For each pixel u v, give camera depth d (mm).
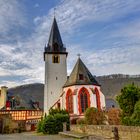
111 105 48438
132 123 16594
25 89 85312
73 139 19094
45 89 46531
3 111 46094
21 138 22094
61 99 40688
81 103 37312
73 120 32438
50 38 50156
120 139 14867
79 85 38125
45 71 47719
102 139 16969
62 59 48562
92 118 26719
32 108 52938
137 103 17219
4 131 37125
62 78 47469
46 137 22516
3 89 49906
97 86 39500
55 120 28344
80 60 41812
